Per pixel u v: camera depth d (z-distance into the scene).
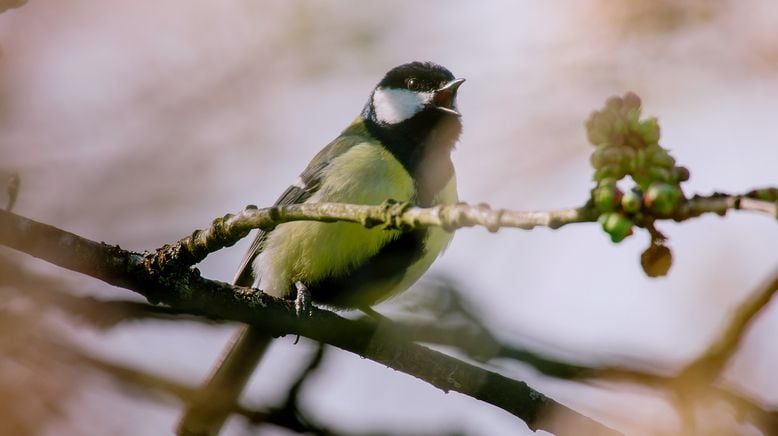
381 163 9.52
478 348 6.69
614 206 3.99
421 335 7.00
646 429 5.08
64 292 6.25
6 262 6.17
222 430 7.10
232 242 6.58
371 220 5.62
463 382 7.38
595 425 6.79
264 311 7.41
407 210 5.42
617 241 4.02
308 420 6.02
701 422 4.71
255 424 5.94
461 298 7.00
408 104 10.09
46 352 5.81
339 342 7.59
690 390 4.67
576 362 5.86
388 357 7.48
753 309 4.54
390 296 9.82
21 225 6.44
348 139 10.08
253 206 6.47
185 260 6.75
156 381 5.82
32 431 5.89
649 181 3.98
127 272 6.69
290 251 9.34
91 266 6.61
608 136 4.05
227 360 8.88
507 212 4.65
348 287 9.51
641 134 4.03
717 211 3.80
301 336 7.63
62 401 5.95
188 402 5.83
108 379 5.86
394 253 9.18
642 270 3.99
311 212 6.03
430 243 9.27
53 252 6.50
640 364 5.35
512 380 7.25
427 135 9.92
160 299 6.89
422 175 9.63
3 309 5.95
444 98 10.18
